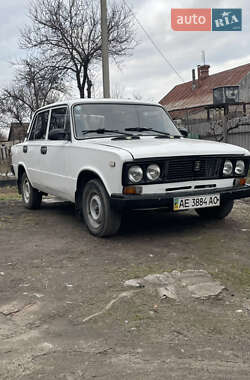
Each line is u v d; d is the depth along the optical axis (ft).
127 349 8.57
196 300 10.79
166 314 10.05
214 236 17.13
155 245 16.05
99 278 12.68
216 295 11.03
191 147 16.17
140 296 11.11
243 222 19.77
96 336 9.14
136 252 15.21
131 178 14.82
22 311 10.55
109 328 9.46
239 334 9.09
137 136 17.94
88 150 16.63
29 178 24.00
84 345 8.79
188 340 8.87
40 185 22.53
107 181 15.55
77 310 10.47
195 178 16.08
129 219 20.80
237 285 11.82
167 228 18.74
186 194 15.56
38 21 64.69
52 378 7.67
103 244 16.42
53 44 65.36
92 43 65.51
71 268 13.75
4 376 7.77
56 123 20.62
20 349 8.71
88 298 11.19
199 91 114.52
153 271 13.11
